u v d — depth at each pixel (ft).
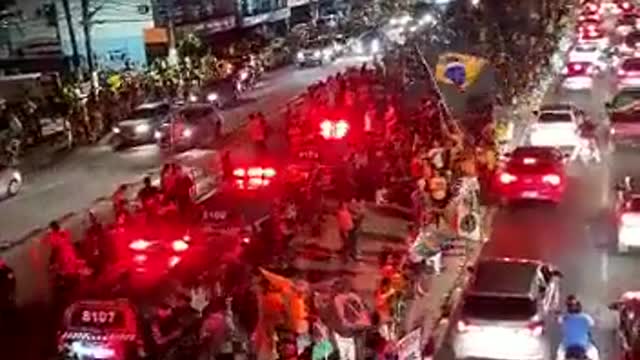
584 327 53.67
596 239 79.82
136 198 99.45
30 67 192.44
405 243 80.23
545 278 59.41
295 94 180.86
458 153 92.53
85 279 69.10
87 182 115.55
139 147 137.39
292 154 110.32
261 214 91.71
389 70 155.12
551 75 176.04
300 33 244.42
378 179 99.45
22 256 84.58
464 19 176.65
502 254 77.20
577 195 94.79
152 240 68.44
